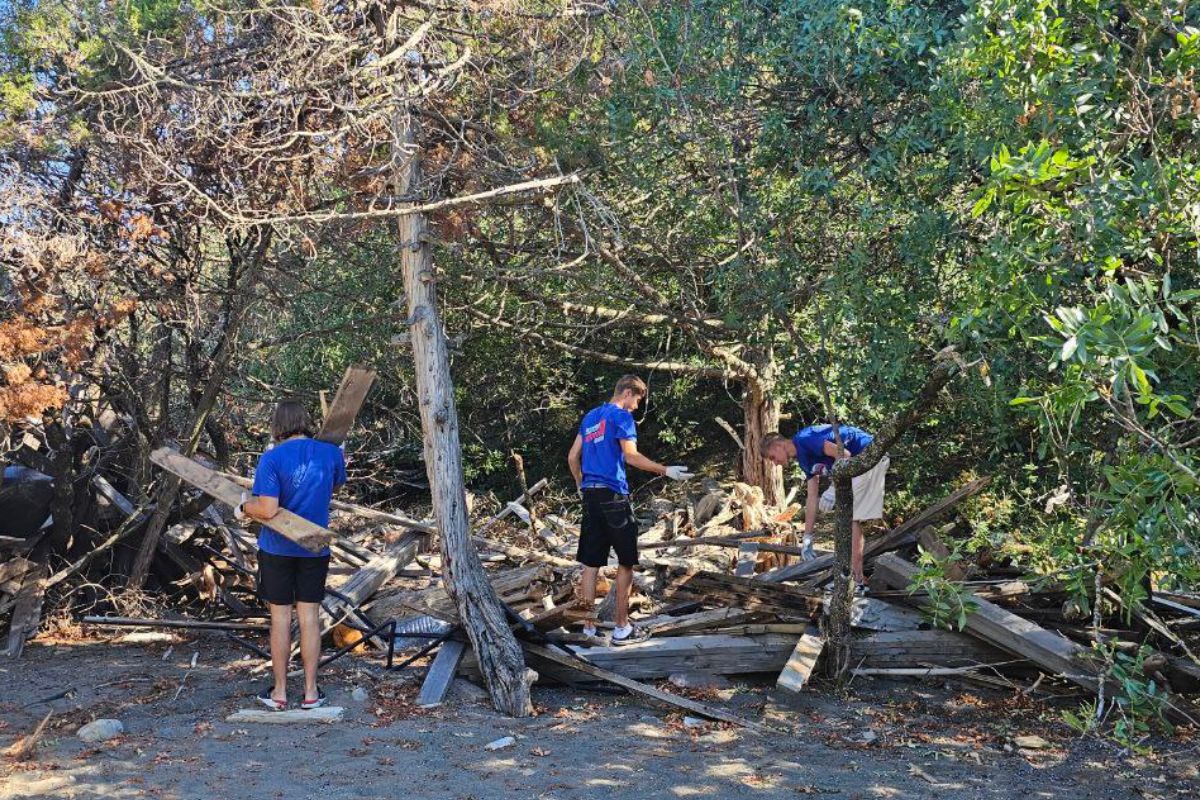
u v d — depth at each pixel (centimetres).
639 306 1202
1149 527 351
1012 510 998
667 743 548
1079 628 656
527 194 832
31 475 813
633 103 791
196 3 746
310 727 561
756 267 751
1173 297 340
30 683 640
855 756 536
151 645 741
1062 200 423
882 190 715
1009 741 560
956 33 523
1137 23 480
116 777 479
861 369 686
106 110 745
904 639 666
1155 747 554
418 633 679
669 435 1798
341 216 664
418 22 817
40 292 704
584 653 651
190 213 752
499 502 1567
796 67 720
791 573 784
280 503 591
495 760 513
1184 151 466
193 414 873
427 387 682
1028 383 555
